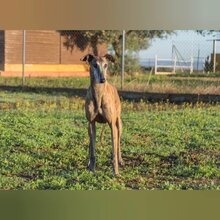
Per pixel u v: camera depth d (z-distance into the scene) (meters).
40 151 7.82
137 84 12.82
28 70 17.52
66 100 11.63
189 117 10.12
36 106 11.00
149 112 10.62
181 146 8.18
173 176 6.92
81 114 10.31
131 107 11.02
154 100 11.62
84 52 19.08
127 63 19.58
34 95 12.31
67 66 18.50
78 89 12.95
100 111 6.48
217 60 16.78
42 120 9.64
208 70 16.67
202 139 8.55
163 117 10.10
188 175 6.96
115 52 19.66
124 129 9.09
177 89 12.40
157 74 18.41
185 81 13.60
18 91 12.83
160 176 6.90
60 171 6.98
